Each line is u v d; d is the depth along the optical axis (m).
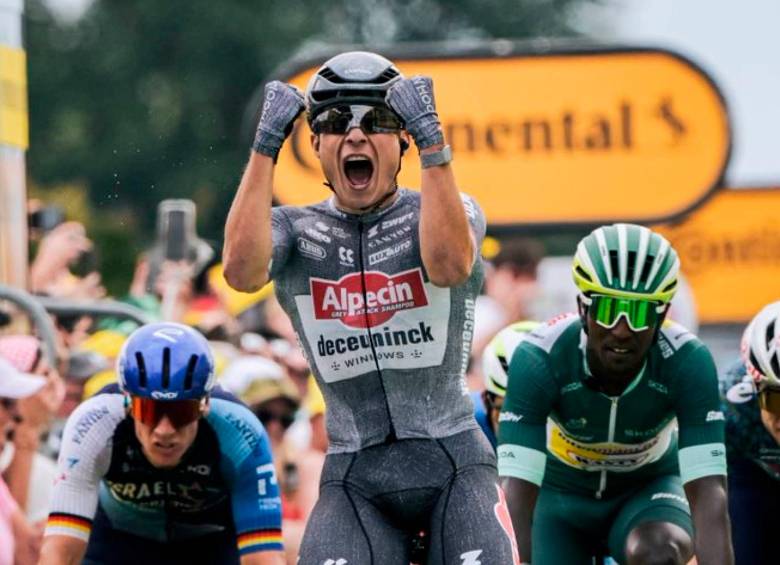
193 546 14.15
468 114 21.61
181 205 20.39
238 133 64.44
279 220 11.13
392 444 11.01
